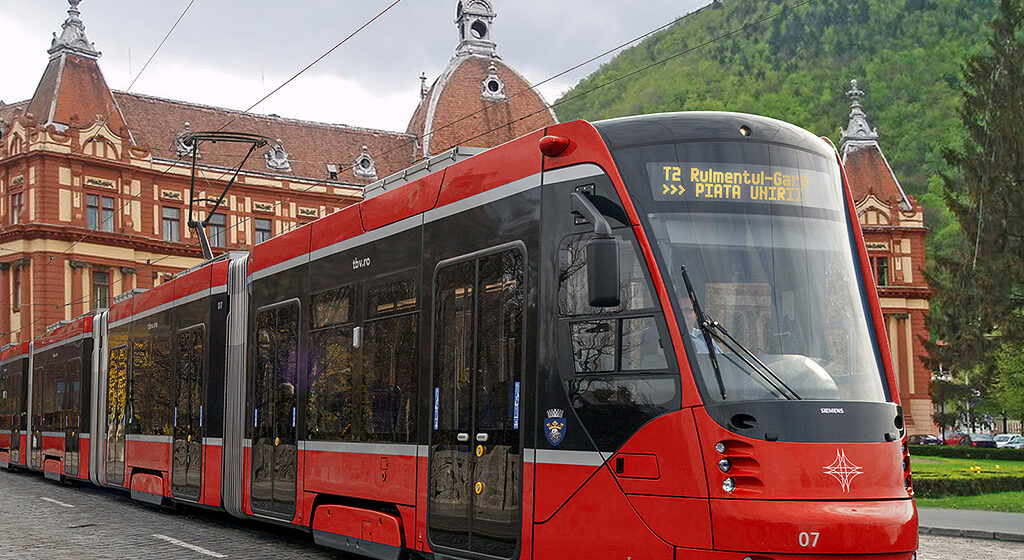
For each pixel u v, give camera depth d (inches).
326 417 484.4
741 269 321.1
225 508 588.1
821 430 304.3
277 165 2805.1
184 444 652.1
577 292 343.9
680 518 305.1
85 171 2445.9
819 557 293.4
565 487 338.0
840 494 300.5
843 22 6195.9
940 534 679.1
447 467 393.7
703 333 313.0
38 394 1103.0
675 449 308.3
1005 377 1712.6
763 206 332.2
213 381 617.0
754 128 343.6
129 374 779.4
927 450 1859.0
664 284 319.3
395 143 3080.7
